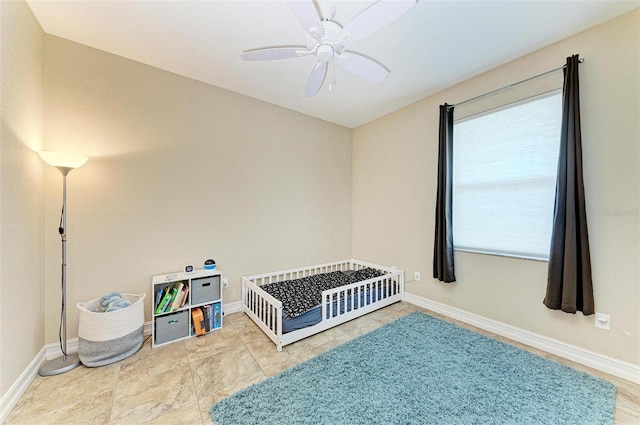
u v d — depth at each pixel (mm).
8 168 1539
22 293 1674
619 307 1831
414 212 3256
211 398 1608
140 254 2398
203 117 2738
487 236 2543
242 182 3023
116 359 1974
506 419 1449
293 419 1441
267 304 2445
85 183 2150
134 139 2363
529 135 2256
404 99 3145
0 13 1461
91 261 2174
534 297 2229
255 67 2469
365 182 3967
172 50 2217
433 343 2262
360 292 2914
